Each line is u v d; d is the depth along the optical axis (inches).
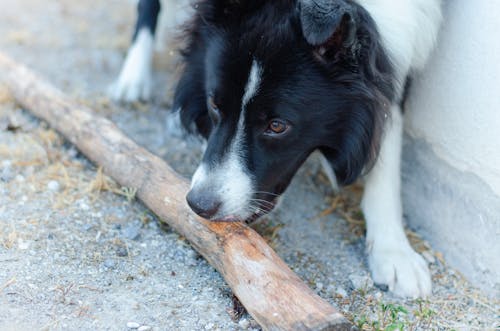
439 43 41.3
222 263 37.0
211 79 39.0
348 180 41.4
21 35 57.1
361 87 38.5
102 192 43.1
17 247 39.3
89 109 45.7
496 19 38.2
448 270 41.7
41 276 38.0
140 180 41.0
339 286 40.0
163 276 38.9
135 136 48.6
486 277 40.2
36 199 42.3
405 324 38.0
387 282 39.9
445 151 41.6
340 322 33.7
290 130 38.7
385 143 41.7
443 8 41.3
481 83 39.1
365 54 37.7
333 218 44.4
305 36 35.0
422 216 43.8
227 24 38.7
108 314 36.7
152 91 53.1
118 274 38.7
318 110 38.7
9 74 49.0
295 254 41.5
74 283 37.9
